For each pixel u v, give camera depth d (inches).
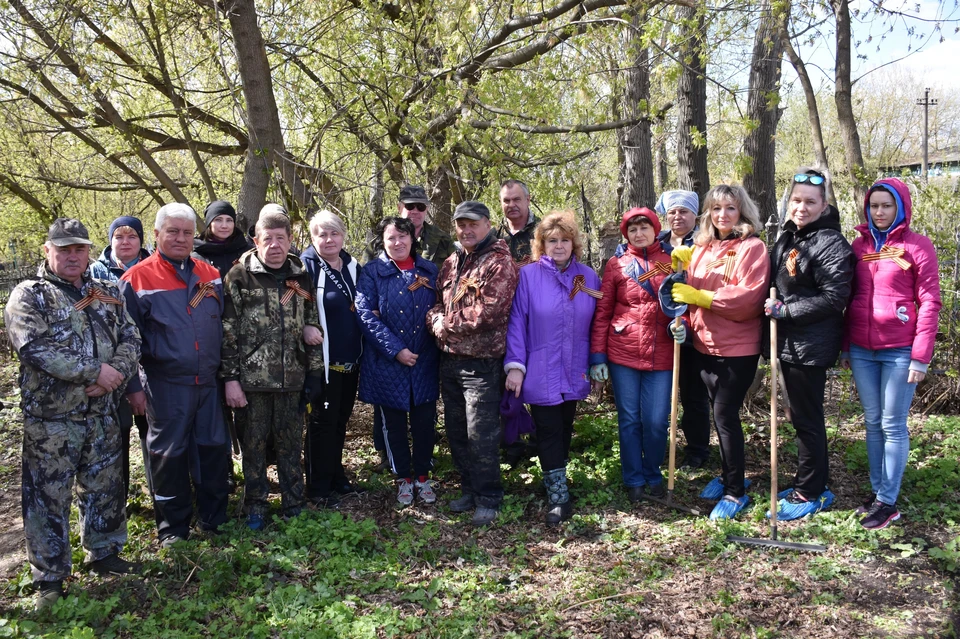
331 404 186.5
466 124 253.9
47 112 310.0
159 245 162.7
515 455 218.1
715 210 176.9
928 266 160.9
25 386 140.3
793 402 173.9
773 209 378.3
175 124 395.5
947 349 271.9
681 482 200.8
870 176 306.5
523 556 163.3
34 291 138.8
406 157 275.4
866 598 142.5
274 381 170.1
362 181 301.6
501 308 173.0
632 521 179.3
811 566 153.8
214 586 144.7
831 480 199.2
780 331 171.8
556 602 143.9
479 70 283.7
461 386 181.8
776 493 167.9
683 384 206.7
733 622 135.3
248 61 236.7
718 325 174.4
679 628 134.6
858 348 172.1
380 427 208.5
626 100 315.0
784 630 133.1
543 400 177.9
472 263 177.5
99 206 631.8
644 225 179.9
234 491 197.9
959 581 146.8
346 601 142.6
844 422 251.9
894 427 167.3
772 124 370.0
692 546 165.2
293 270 174.4
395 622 135.0
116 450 153.1
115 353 148.3
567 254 181.9
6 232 571.2
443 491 201.5
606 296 186.9
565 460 189.9
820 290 163.5
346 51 289.7
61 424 142.0
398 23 281.1
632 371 186.2
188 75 330.3
